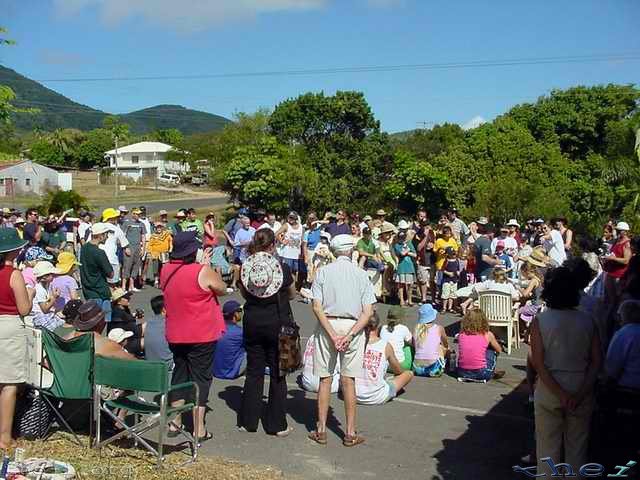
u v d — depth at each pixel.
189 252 6.64
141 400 6.47
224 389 8.74
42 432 6.63
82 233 17.08
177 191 79.12
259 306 6.95
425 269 15.42
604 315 7.62
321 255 16.03
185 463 6.03
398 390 8.53
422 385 9.05
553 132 51.22
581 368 4.97
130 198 68.25
